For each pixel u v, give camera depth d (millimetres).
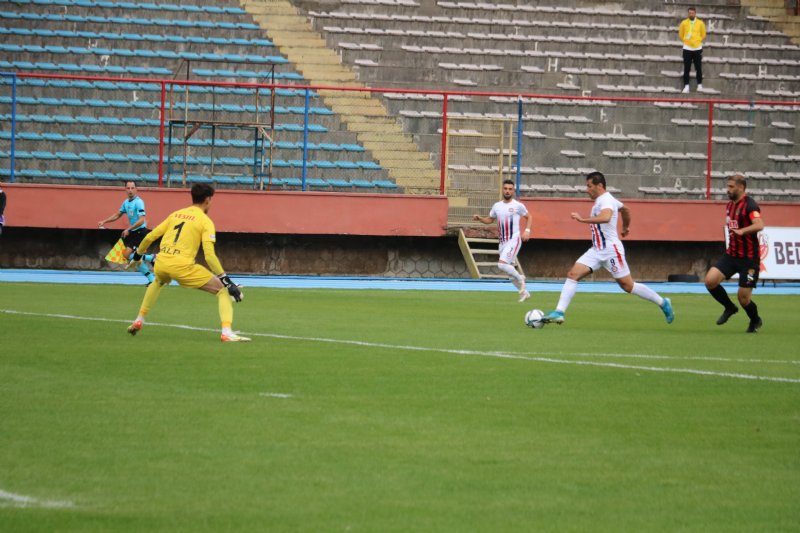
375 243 96938
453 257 98500
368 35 115188
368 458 21094
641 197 107938
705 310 63094
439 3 123000
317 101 106562
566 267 100500
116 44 109188
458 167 103188
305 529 16484
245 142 101750
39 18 108750
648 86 118750
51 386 28703
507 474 20078
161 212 90062
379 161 103500
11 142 91188
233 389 28750
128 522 16641
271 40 113438
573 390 29781
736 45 126125
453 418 25344
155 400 26859
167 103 103500
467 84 113250
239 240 94375
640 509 17953
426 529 16609
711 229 98438
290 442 22344
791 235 88438
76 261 92500
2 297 60344
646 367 35031
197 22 112938
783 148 113625
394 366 34062
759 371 34500
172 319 48844
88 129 100312
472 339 42938
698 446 22766
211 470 19906
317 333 44188
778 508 18156
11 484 18719
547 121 108125
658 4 130500
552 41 120688
